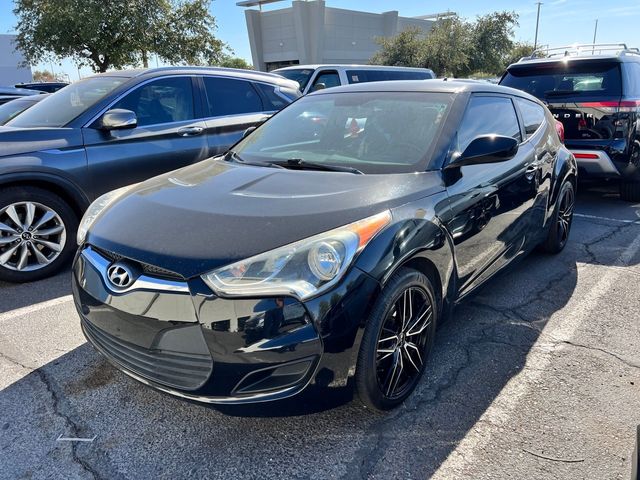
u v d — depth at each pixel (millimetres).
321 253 2166
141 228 2447
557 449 2336
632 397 2703
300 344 2123
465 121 3281
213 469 2262
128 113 4551
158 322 2217
